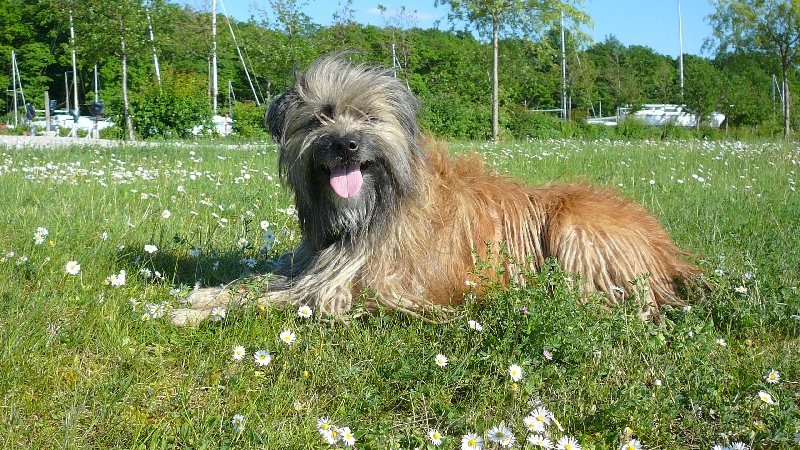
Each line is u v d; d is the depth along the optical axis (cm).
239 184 309
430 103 1084
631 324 149
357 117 162
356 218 160
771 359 144
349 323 152
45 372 129
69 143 624
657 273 175
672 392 127
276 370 137
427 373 132
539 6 1125
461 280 168
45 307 148
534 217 178
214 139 817
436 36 2183
